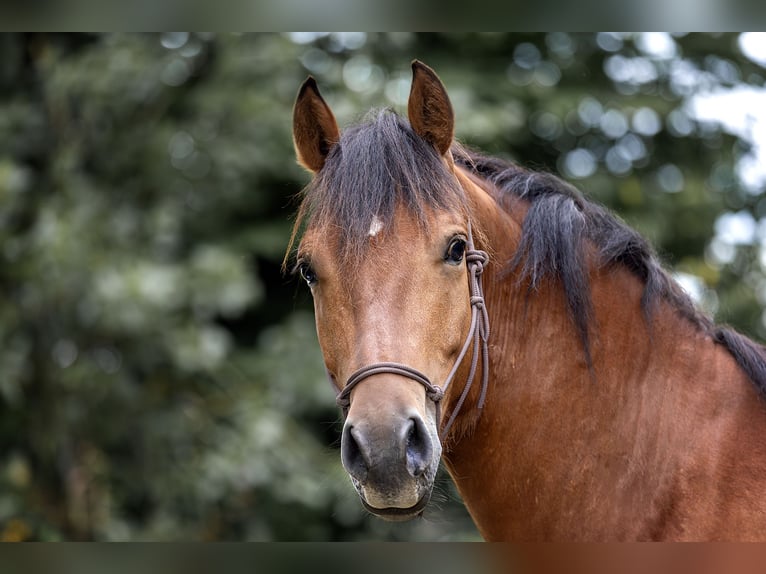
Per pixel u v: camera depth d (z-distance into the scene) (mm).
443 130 3184
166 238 8250
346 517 8805
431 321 2904
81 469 8234
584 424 3145
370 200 2975
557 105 9109
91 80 8477
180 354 7902
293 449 8297
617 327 3201
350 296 2918
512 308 3250
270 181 9406
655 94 9656
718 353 3170
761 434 2994
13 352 7672
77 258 7672
